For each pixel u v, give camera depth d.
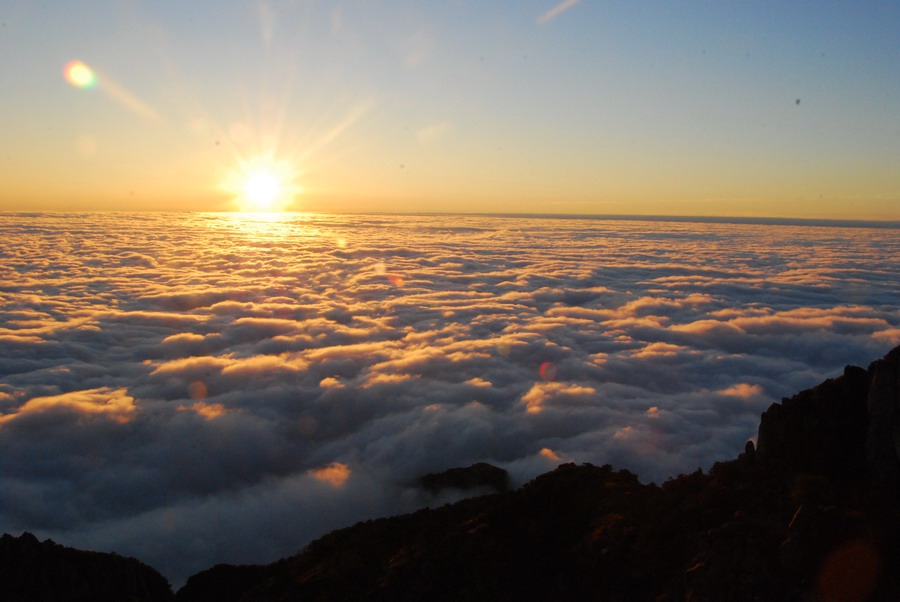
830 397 12.37
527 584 11.43
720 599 8.84
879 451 10.92
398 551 13.72
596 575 10.93
